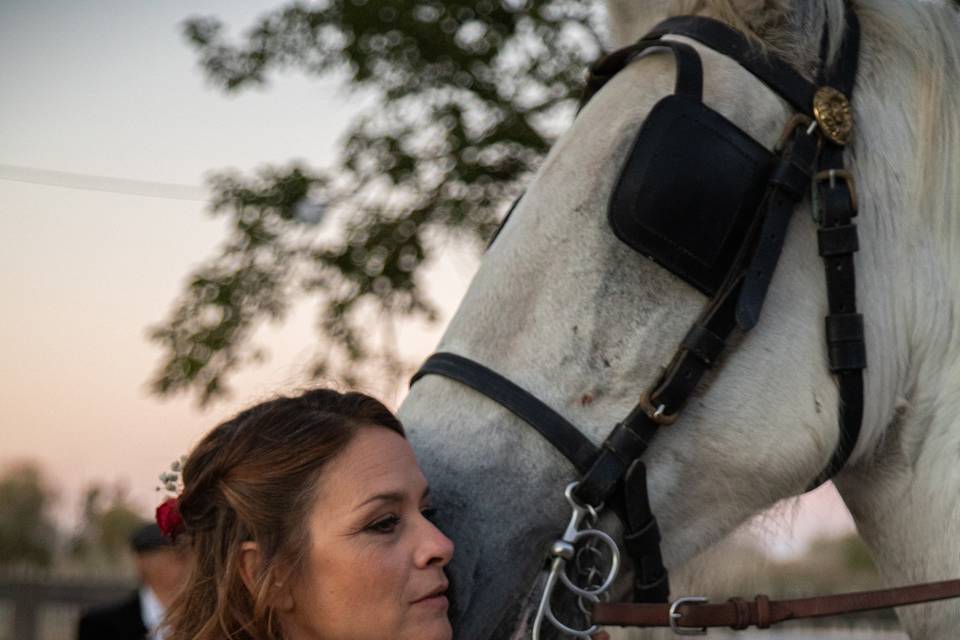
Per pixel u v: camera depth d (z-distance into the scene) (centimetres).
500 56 638
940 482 188
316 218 664
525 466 173
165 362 676
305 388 182
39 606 1132
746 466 178
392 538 162
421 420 178
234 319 673
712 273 175
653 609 172
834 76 188
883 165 188
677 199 174
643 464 173
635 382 176
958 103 192
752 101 184
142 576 334
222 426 171
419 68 646
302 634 163
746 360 178
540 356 177
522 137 621
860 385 182
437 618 161
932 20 198
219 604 162
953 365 189
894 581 196
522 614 174
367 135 658
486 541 171
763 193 179
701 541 181
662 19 206
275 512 161
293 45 665
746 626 174
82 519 575
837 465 187
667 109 177
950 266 189
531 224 183
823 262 183
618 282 177
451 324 188
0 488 1228
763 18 190
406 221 648
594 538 175
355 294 658
